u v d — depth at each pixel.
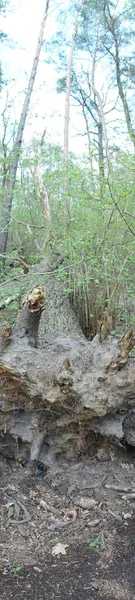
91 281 4.24
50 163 6.12
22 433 2.60
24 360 2.46
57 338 3.06
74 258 4.30
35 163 6.42
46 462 2.66
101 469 2.68
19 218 6.77
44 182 5.66
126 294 4.32
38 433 2.60
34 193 6.55
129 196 3.78
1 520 2.28
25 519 2.29
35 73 7.45
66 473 2.65
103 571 1.97
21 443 2.67
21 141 7.09
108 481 2.58
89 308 4.33
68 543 2.14
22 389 2.50
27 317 2.67
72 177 4.59
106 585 1.89
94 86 13.52
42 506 2.39
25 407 2.57
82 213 4.57
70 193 4.43
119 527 2.25
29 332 2.71
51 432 2.63
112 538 2.17
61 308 4.14
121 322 4.34
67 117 8.90
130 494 2.47
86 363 2.51
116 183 4.02
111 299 3.80
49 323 3.87
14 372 2.43
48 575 1.94
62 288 4.47
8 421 2.59
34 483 2.57
